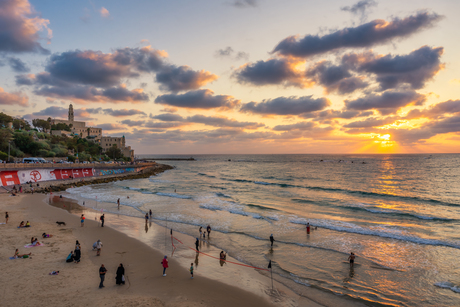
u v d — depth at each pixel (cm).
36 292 1664
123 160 17475
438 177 10888
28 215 3822
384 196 6169
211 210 4562
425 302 1789
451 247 2750
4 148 9506
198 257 2497
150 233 3206
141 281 1942
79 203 5031
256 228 3478
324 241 2970
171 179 10762
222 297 1778
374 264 2373
